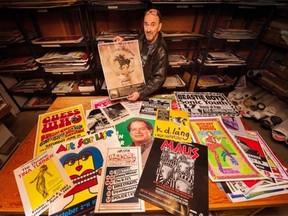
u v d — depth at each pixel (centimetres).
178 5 139
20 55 188
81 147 73
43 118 89
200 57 184
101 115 91
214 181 63
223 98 108
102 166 66
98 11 164
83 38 160
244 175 65
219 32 168
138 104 100
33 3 129
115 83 97
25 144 77
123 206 55
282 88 168
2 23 166
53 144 75
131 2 137
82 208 55
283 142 164
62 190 59
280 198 60
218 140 79
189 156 70
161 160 68
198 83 196
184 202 56
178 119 89
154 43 114
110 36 153
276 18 170
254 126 184
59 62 162
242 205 58
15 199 58
